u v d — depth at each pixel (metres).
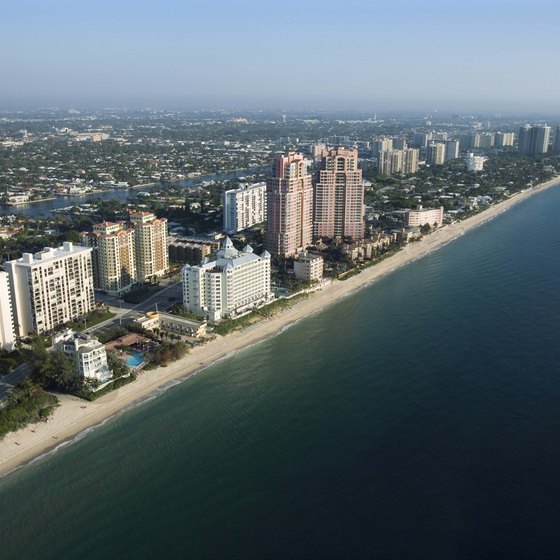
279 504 195.25
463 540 177.62
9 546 181.88
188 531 185.50
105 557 176.88
